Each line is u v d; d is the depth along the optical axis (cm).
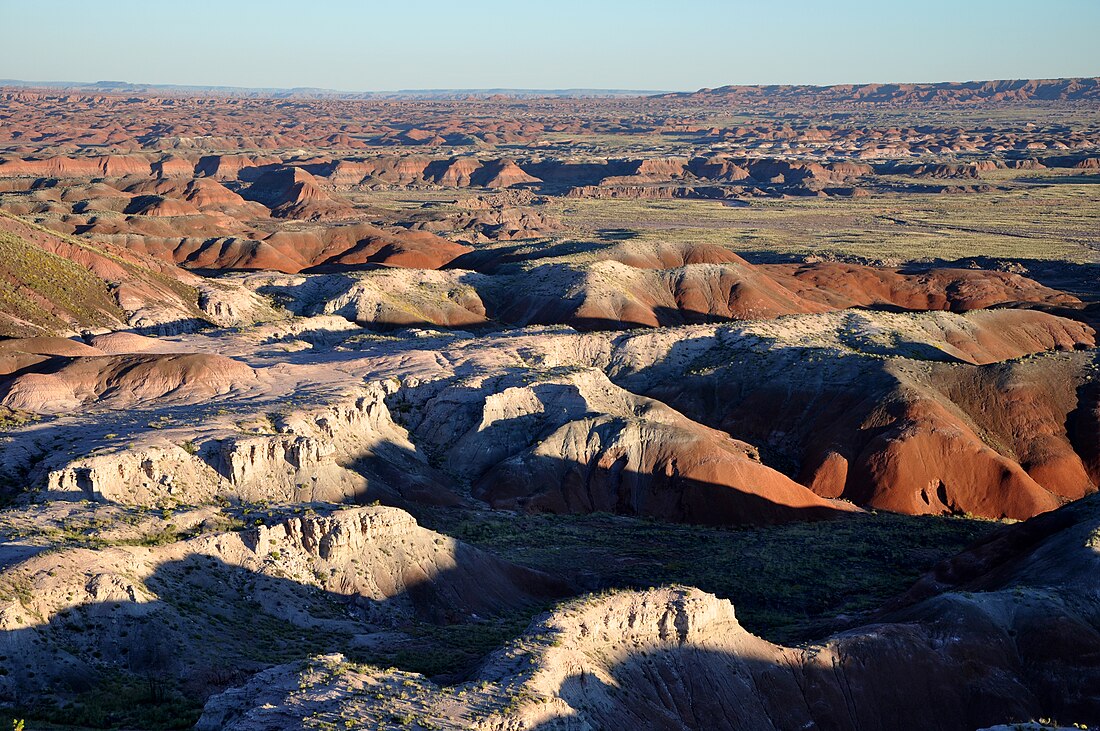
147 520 6494
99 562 5544
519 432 10019
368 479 8475
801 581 7594
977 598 6128
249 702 4366
